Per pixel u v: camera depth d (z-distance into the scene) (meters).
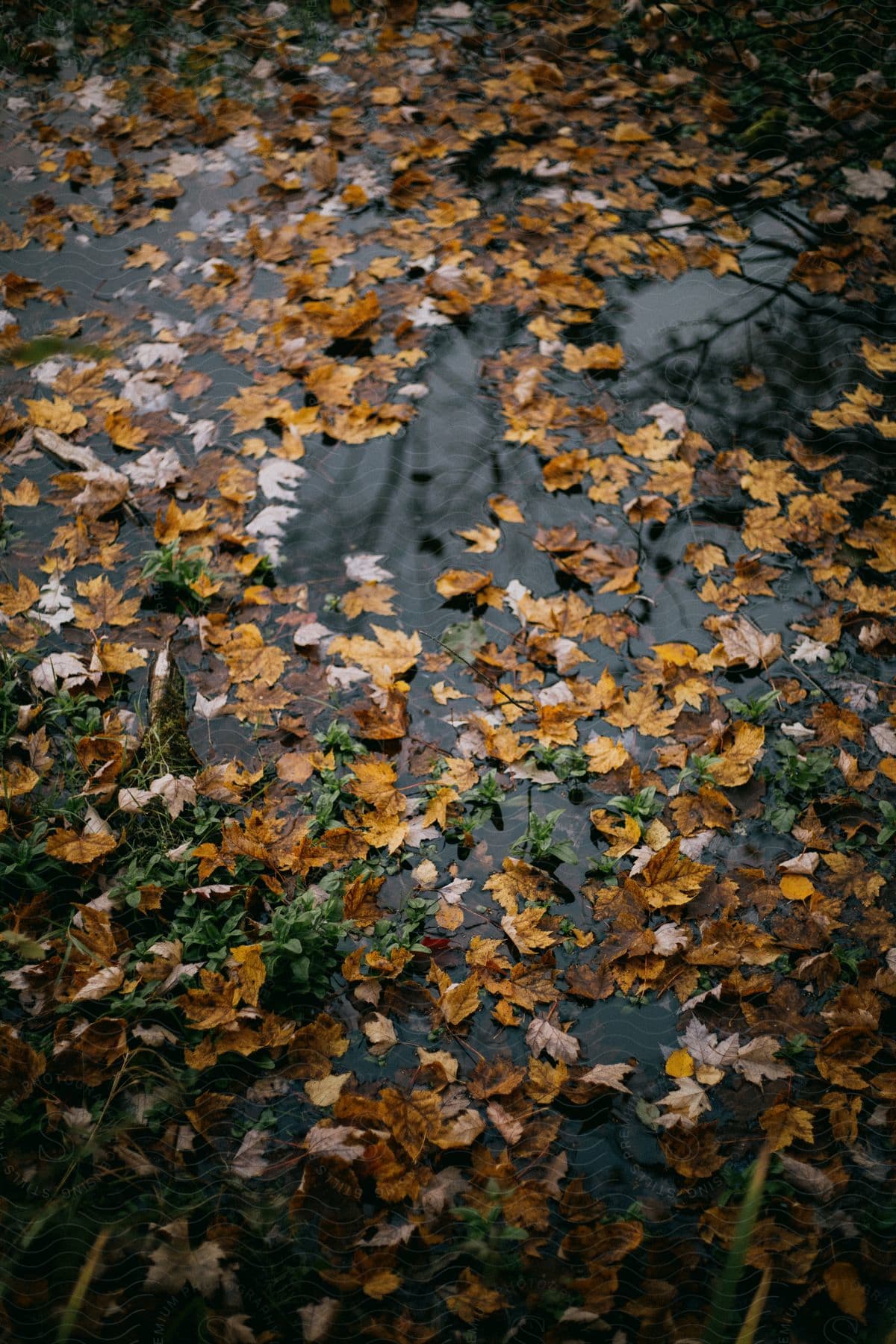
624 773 3.04
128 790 2.85
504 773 3.04
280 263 4.48
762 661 3.30
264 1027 2.52
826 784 3.05
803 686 3.27
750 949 2.71
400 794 2.93
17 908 2.68
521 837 2.90
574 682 3.25
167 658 3.13
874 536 3.64
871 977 2.67
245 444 3.82
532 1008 2.58
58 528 3.58
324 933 2.63
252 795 2.97
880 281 4.54
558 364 4.14
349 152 5.00
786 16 5.67
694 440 3.92
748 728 3.07
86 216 4.68
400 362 4.12
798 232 4.72
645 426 3.95
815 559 3.58
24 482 3.67
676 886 2.76
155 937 2.64
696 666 3.28
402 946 2.68
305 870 2.76
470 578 3.44
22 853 2.74
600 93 5.34
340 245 4.56
